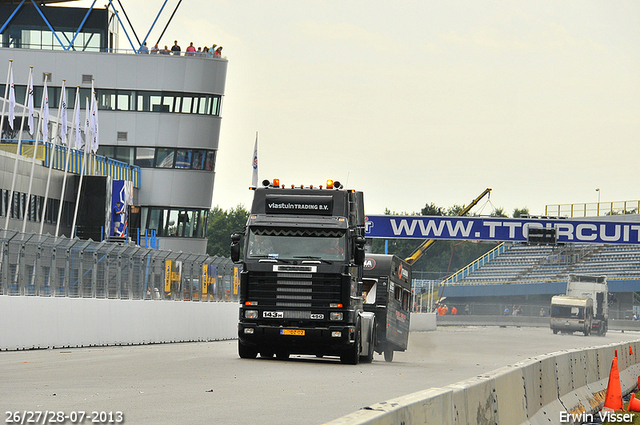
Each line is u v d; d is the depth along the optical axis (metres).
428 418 19.08
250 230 60.34
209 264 102.38
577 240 171.62
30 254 66.81
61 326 67.94
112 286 79.94
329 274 59.47
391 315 78.50
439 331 188.62
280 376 47.19
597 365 46.78
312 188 61.91
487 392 24.61
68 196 181.50
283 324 59.66
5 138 182.25
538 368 32.84
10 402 31.20
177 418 28.48
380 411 16.73
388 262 78.19
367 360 67.44
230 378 44.28
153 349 71.56
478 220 173.00
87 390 35.97
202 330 95.19
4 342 61.06
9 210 146.12
